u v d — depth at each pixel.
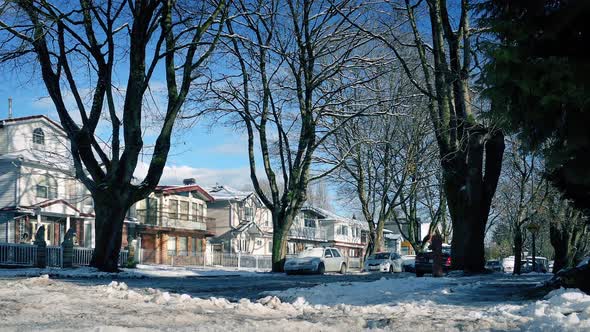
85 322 6.81
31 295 9.48
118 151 23.06
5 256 25.44
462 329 7.32
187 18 23.70
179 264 48.62
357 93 35.84
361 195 46.78
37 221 39.12
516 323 7.73
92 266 23.03
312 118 33.56
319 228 72.19
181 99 24.19
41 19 21.70
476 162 22.97
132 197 23.36
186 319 7.34
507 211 52.59
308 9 31.08
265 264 53.66
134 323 6.88
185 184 55.81
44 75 23.19
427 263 29.72
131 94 23.12
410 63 31.62
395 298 11.78
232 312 8.38
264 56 32.09
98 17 22.61
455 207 24.00
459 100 23.69
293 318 8.01
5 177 38.00
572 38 9.80
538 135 10.34
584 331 6.62
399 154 42.75
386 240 89.75
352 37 31.98
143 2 22.53
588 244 61.34
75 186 41.91
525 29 9.74
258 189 34.75
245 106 33.41
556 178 12.77
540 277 22.12
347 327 7.23
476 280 18.19
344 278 25.30
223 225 59.25
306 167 33.78
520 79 9.55
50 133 39.81
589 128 9.66
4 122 38.84
